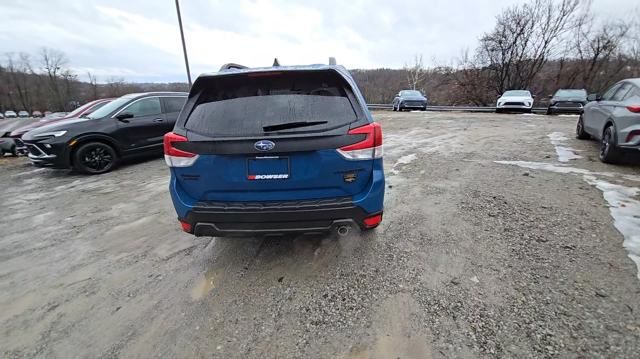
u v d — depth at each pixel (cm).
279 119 239
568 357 178
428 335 200
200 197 255
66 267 301
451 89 3550
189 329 215
